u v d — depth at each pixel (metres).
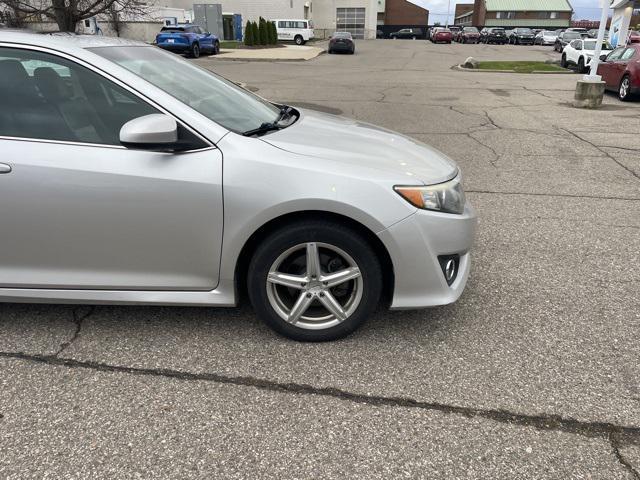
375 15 58.19
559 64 24.28
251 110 3.38
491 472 2.16
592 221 4.99
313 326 2.97
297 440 2.33
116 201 2.71
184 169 2.68
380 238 2.72
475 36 50.22
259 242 2.86
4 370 2.78
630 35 29.91
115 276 2.89
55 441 2.31
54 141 2.74
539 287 3.71
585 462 2.21
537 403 2.55
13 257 2.86
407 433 2.37
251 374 2.76
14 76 2.80
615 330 3.17
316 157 2.78
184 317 3.28
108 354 2.92
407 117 10.50
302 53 30.19
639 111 11.38
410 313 3.34
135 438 2.33
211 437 2.34
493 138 8.59
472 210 3.17
